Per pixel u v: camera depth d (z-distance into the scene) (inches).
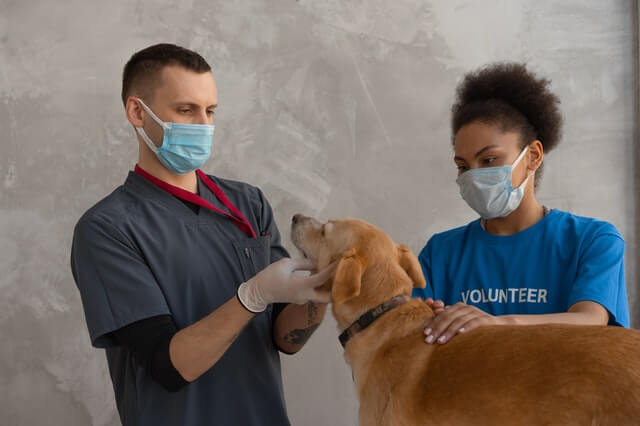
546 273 74.0
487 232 80.5
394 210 132.8
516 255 76.3
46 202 126.3
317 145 132.3
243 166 130.1
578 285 69.4
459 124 79.6
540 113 78.5
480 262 78.6
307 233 78.8
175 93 71.5
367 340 69.3
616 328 55.2
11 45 126.9
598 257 70.4
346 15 133.3
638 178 133.1
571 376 51.8
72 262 72.7
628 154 133.3
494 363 56.9
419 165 133.4
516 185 76.5
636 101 133.1
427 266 83.7
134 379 69.6
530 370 54.2
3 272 124.7
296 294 64.9
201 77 73.2
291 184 131.3
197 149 72.9
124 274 66.3
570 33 134.0
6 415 123.5
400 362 64.8
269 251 78.4
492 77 81.3
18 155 126.1
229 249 74.0
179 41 129.6
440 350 62.7
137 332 64.9
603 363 51.1
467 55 134.0
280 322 75.6
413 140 133.5
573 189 132.9
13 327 124.6
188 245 71.4
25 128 126.4
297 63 132.3
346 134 132.7
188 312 69.4
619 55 134.0
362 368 68.9
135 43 129.0
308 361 130.1
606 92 133.6
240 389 70.7
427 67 134.0
